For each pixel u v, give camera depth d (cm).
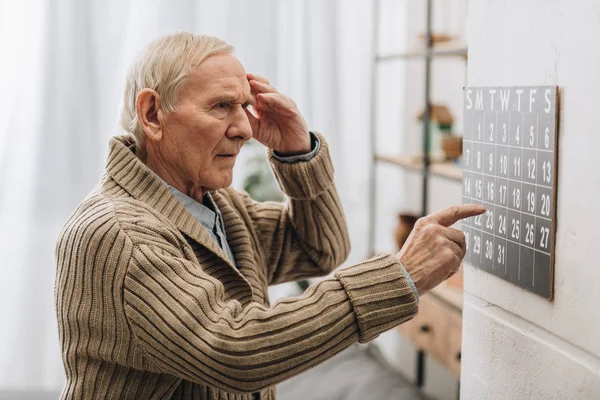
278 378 107
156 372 118
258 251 153
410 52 282
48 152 307
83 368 118
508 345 103
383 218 356
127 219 116
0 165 304
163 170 131
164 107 124
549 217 92
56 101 306
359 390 279
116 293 112
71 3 303
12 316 310
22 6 300
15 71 301
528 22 95
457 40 281
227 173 131
